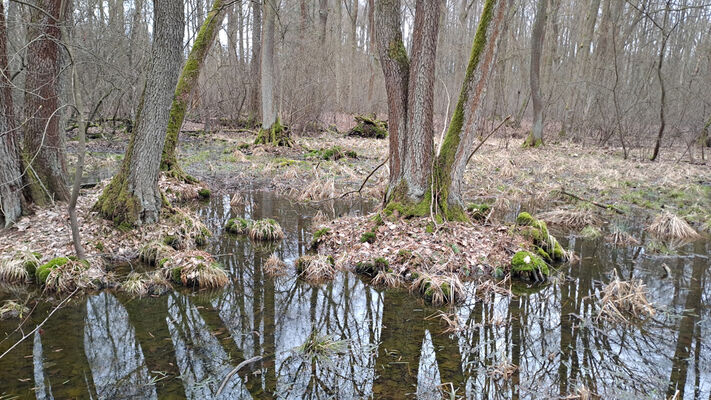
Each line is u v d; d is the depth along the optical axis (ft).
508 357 15.07
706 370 14.23
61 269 19.88
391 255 23.24
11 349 14.78
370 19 92.43
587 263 24.34
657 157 61.87
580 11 97.25
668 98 69.46
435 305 19.20
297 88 79.61
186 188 38.24
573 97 86.12
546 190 41.39
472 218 27.99
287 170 49.78
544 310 18.70
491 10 24.03
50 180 27.30
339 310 18.72
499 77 87.51
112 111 72.95
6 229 23.97
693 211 33.76
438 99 83.76
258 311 18.48
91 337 16.11
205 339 16.15
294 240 27.81
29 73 26.05
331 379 13.75
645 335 16.60
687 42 78.07
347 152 60.90
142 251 23.53
